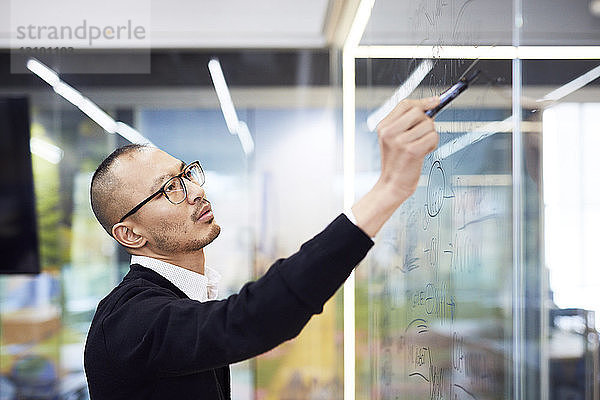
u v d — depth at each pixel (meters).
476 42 0.95
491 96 0.87
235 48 3.38
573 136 0.67
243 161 3.40
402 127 0.91
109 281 3.36
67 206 3.37
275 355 3.31
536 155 0.74
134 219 1.33
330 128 3.37
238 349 0.96
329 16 2.96
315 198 3.38
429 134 0.91
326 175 3.38
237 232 3.38
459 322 1.07
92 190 1.37
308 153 3.38
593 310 0.65
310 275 0.92
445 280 1.19
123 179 1.33
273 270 0.95
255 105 3.39
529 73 0.75
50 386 3.35
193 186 1.35
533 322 0.75
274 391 3.29
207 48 3.39
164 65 3.40
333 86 3.37
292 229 3.38
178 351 1.02
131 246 1.35
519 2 0.77
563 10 0.69
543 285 0.73
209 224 1.35
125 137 3.39
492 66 0.87
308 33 3.34
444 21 1.16
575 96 0.67
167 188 1.32
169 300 1.13
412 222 1.53
